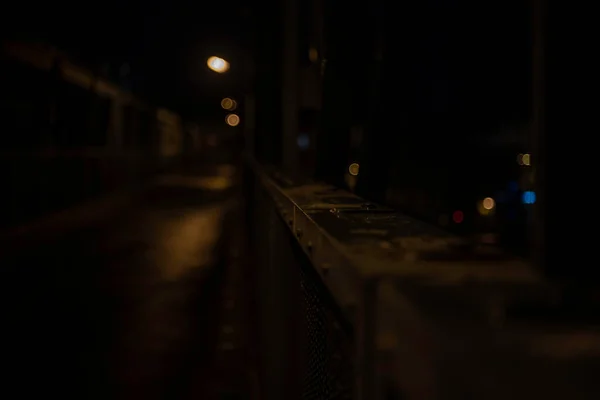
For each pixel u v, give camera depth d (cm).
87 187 2369
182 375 582
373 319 89
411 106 313
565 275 93
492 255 103
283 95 640
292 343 233
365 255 104
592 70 96
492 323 68
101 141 3086
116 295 921
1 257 1233
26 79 2312
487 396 57
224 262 1180
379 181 324
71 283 1007
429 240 119
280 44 741
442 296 79
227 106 2602
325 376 143
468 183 296
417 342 69
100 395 546
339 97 366
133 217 2008
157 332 721
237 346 647
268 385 373
